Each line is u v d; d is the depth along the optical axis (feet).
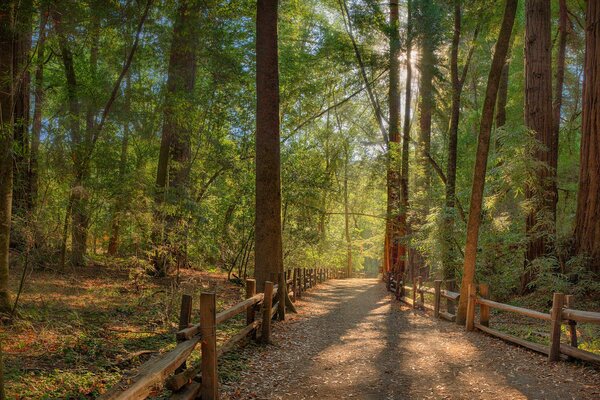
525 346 23.79
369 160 74.49
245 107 55.11
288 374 20.30
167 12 44.29
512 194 43.96
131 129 46.26
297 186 57.67
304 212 64.64
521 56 79.56
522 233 40.78
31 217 26.18
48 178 34.37
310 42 73.46
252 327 23.84
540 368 20.25
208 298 14.89
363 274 179.22
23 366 17.87
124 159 48.91
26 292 30.32
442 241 44.27
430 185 58.70
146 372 10.70
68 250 43.21
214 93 52.16
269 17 36.76
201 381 14.84
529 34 44.57
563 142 75.00
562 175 69.82
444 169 68.49
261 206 36.42
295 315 38.50
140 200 35.70
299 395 17.49
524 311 24.50
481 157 33.12
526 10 45.14
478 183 33.27
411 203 58.65
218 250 50.98
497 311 39.50
